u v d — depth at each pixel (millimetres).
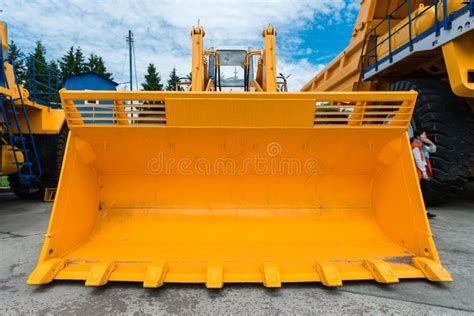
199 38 4625
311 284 2279
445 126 4527
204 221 2865
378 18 6035
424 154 4531
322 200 3002
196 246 2598
